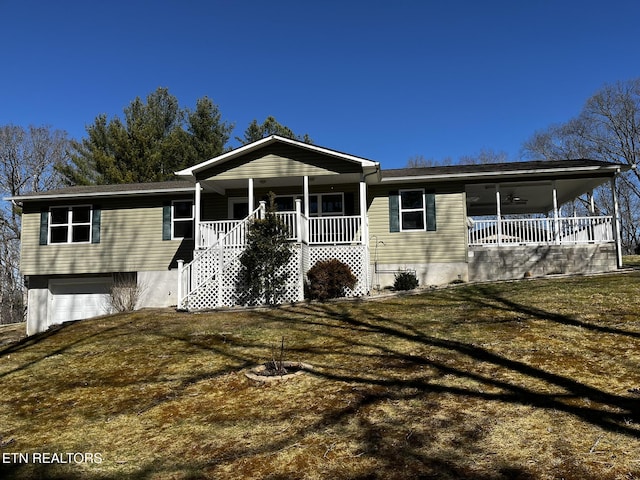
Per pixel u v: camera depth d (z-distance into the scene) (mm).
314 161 14156
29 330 17297
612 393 5230
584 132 38469
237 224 14086
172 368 7484
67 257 17016
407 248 15641
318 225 14469
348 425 4926
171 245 16672
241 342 8719
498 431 4543
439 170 16703
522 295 10586
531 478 3709
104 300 17609
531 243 15328
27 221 17375
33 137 34938
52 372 7891
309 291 13000
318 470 4090
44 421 5855
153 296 16500
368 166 13789
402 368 6555
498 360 6547
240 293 12828
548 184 15914
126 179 25031
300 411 5398
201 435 5016
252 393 6113
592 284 11211
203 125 28344
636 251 31703
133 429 5355
